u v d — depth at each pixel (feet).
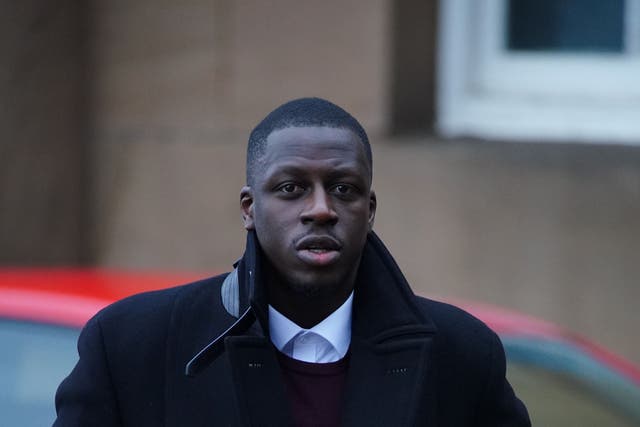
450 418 26.55
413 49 74.84
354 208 24.94
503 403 27.27
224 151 76.95
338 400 25.66
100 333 26.21
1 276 43.93
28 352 37.42
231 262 77.25
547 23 75.31
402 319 25.90
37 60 76.84
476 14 75.46
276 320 25.80
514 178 71.10
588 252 70.03
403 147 73.10
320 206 24.39
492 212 71.61
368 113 73.31
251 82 75.92
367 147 25.66
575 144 72.79
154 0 77.77
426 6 74.90
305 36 74.49
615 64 73.67
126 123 79.00
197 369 24.53
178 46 77.46
